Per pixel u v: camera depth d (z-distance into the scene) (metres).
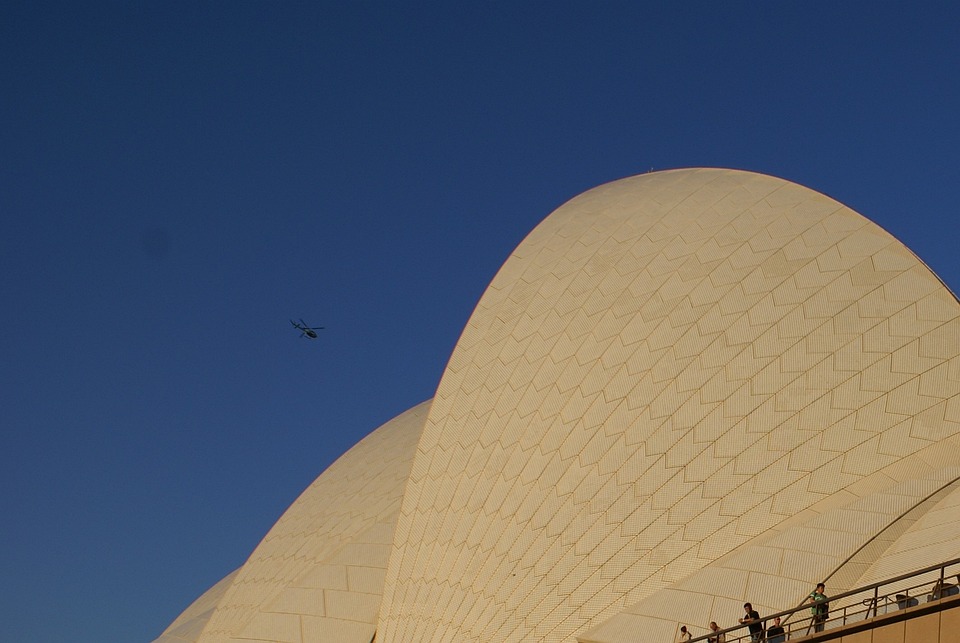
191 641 37.38
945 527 20.62
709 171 35.44
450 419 31.86
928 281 27.05
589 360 29.94
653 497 26.03
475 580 27.48
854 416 25.34
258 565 36.34
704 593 22.52
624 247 32.72
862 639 17.16
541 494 27.88
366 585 31.44
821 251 29.02
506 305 33.72
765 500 24.67
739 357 27.62
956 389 24.83
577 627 24.61
